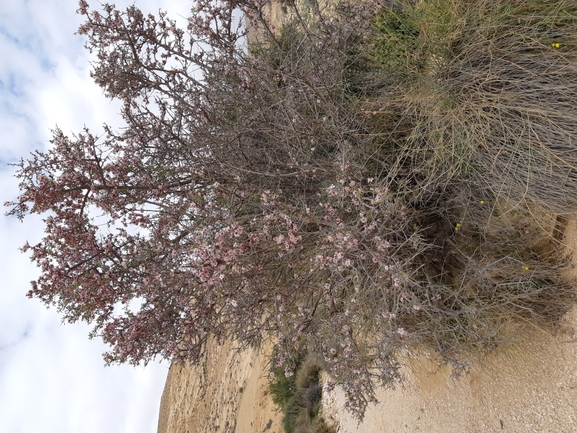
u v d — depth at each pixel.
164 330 3.12
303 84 3.45
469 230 3.27
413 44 3.21
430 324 3.26
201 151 3.60
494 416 3.33
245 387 14.94
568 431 2.69
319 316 3.45
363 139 3.38
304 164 3.23
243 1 3.87
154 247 3.09
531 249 2.96
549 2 2.44
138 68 3.63
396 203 2.83
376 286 2.87
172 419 23.38
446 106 2.85
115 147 3.29
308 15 4.51
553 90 2.46
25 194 2.77
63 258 2.89
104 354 3.04
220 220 3.04
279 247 3.02
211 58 4.06
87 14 3.36
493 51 2.66
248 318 3.31
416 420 4.60
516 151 2.60
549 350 2.84
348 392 3.15
